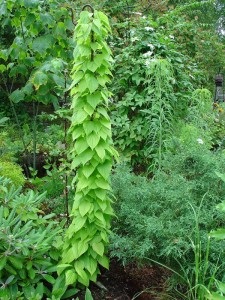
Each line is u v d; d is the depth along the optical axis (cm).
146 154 423
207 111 457
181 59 522
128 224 269
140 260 253
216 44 699
